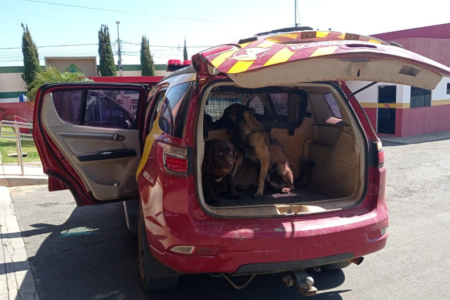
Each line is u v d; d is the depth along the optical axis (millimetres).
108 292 3576
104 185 4273
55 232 5188
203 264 2668
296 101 4230
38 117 4004
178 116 2914
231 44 3012
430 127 15938
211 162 3441
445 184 7410
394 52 2615
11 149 12617
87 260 4289
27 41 30312
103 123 4480
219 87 3953
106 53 37125
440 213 5703
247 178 4250
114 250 4559
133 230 3951
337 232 2826
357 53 2416
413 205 6133
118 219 5719
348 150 3469
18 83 31703
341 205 3119
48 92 4016
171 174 2750
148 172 3150
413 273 3863
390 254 4316
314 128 4176
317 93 4023
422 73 2725
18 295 3514
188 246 2654
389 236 4840
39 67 30750
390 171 8727
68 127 4133
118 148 4355
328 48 2492
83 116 4328
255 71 2303
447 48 15969
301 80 2439
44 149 4074
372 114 15961
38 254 4453
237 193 3766
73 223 5566
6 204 6574
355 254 2926
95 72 32062
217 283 3732
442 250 4391
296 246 2729
